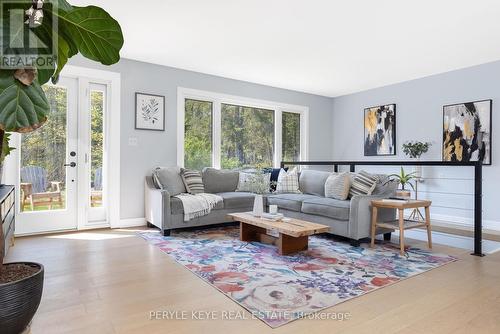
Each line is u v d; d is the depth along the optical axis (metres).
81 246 3.35
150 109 4.61
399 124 5.78
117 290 2.20
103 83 4.30
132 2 2.91
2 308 1.38
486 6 2.97
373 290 2.23
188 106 5.06
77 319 1.79
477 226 3.16
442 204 5.16
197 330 1.69
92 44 1.45
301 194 4.62
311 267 2.71
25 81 1.23
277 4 2.95
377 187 3.84
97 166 4.31
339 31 3.53
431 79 5.32
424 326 1.75
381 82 5.75
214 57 4.39
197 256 3.01
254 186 4.89
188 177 4.43
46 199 3.97
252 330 1.70
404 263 2.84
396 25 3.38
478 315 1.88
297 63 4.65
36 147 3.90
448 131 5.09
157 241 3.58
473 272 2.62
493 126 4.62
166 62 4.61
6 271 1.56
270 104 6.00
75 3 2.91
